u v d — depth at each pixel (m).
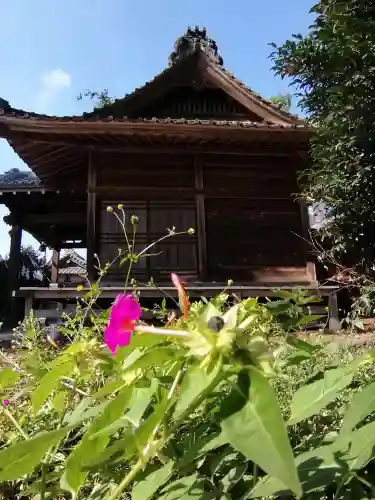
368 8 5.40
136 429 0.58
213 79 9.16
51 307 9.09
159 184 8.72
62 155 8.59
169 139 8.04
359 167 5.43
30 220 10.62
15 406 1.10
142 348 0.76
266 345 0.59
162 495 0.70
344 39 5.24
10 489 0.99
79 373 0.82
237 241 8.84
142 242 8.45
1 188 9.54
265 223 8.95
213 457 0.74
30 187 9.56
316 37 5.68
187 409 0.58
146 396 0.71
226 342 0.58
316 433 0.97
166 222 8.62
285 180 9.06
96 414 0.78
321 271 9.52
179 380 0.69
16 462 0.57
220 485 0.66
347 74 5.37
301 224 8.91
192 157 8.88
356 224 5.54
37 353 1.23
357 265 5.87
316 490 0.60
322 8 5.71
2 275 13.12
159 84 9.04
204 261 8.38
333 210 5.88
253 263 8.79
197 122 7.61
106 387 0.77
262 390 0.48
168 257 8.45
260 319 0.79
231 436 0.46
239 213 8.95
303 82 5.83
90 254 8.12
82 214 10.71
